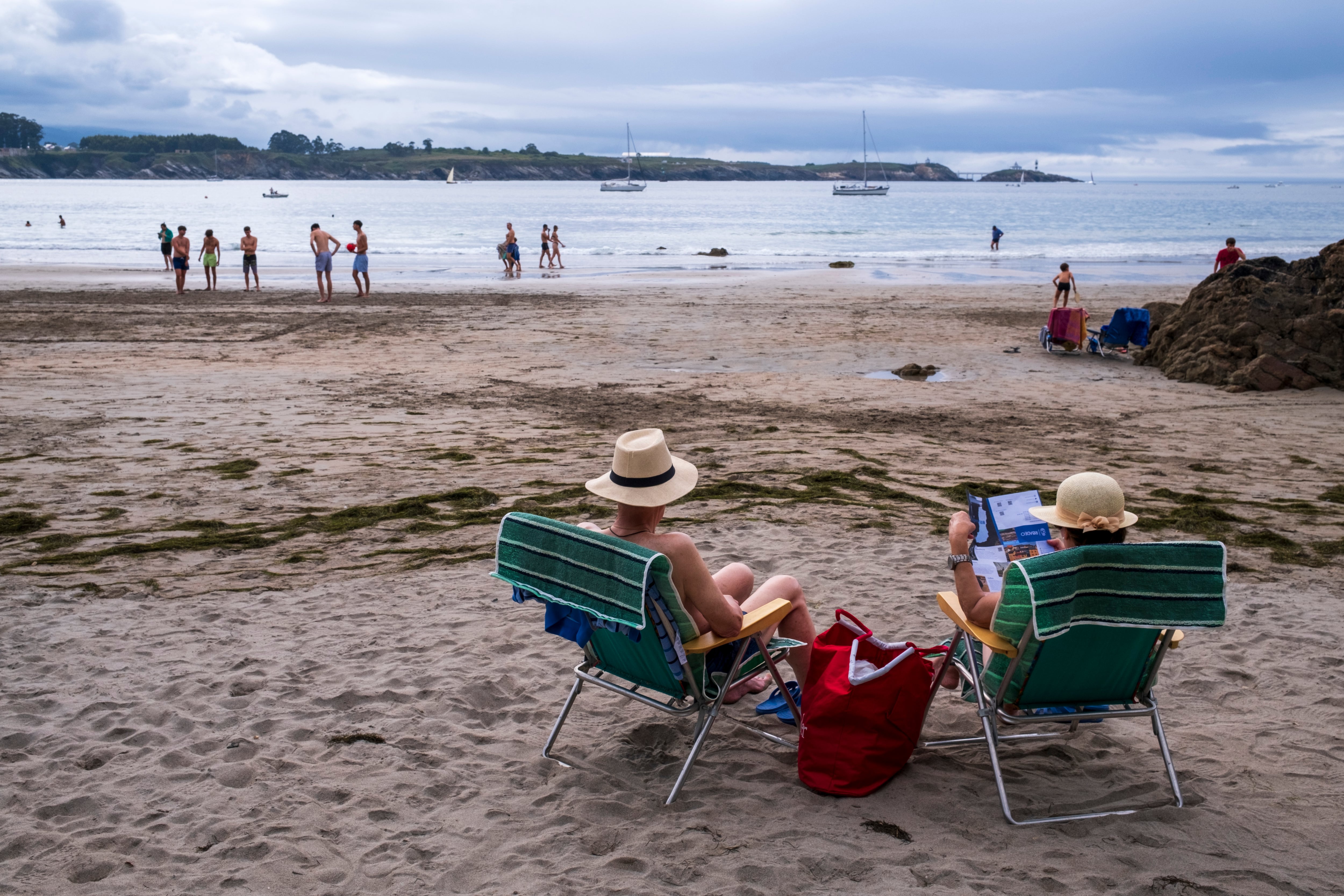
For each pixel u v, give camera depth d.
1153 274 34.22
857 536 6.84
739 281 30.00
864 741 3.50
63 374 13.30
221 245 47.03
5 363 14.03
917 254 44.81
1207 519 7.32
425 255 41.97
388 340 17.41
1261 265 15.25
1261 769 3.68
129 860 3.10
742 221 78.94
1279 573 6.17
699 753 3.86
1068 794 3.50
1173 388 13.64
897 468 8.95
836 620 3.82
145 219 74.44
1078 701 3.38
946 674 4.03
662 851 3.14
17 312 19.95
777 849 3.14
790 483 8.42
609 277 31.33
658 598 3.21
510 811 3.42
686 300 24.34
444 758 3.80
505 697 4.37
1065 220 83.25
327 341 17.09
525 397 12.50
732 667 3.52
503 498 7.81
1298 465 9.25
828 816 3.35
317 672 4.62
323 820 3.34
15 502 7.52
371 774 3.67
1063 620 2.95
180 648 4.90
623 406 12.00
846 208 114.25
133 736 3.94
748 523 7.16
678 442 10.04
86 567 6.16
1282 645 4.95
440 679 4.54
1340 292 13.90
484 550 6.57
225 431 10.14
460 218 80.44
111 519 7.18
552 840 3.21
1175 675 4.59
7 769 3.68
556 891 2.93
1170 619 3.04
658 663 3.46
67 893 2.92
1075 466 9.12
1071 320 16.39
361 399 12.11
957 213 97.56
